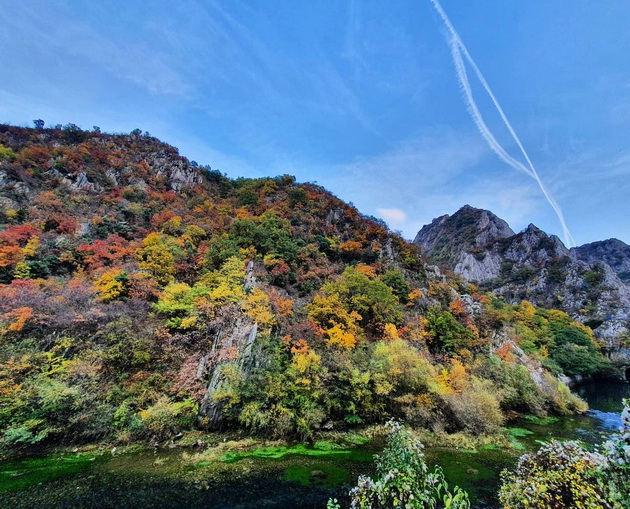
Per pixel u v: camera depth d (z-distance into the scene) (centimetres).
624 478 439
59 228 3694
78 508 1249
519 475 775
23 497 1302
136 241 3816
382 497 562
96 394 1970
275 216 5281
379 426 2364
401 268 5159
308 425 2123
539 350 4891
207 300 2766
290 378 2300
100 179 5562
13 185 4372
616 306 7900
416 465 597
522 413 3056
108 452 1753
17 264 2770
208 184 7725
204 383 2242
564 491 643
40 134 6788
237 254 3628
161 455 1755
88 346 2212
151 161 7306
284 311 2952
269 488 1468
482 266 12625
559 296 9075
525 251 12181
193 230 4275
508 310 6341
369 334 3222
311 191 7431
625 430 441
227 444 1912
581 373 5144
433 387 2470
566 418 3012
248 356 2347
